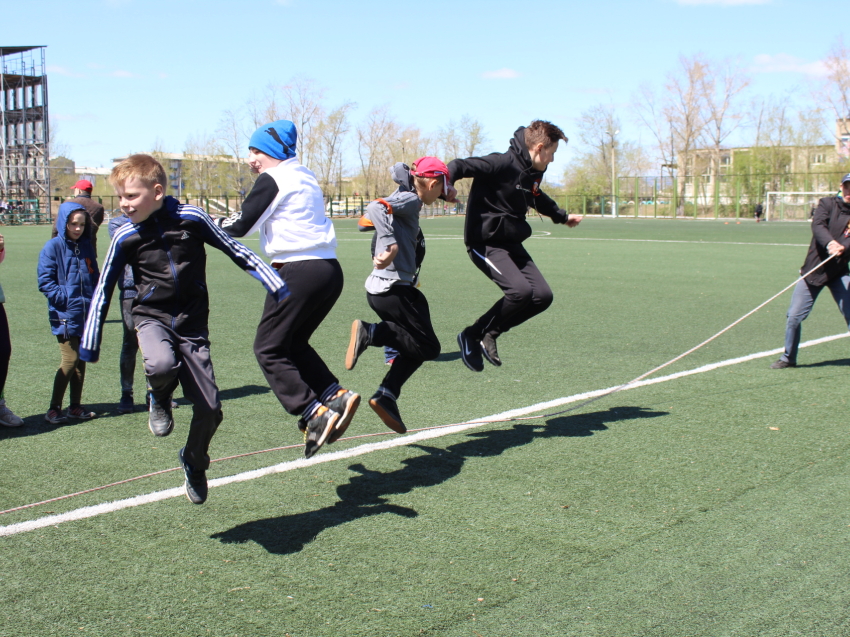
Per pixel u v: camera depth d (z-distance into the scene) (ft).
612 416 17.66
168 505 12.30
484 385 20.90
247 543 10.88
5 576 9.84
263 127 12.41
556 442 15.70
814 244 21.86
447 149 256.32
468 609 9.06
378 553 10.57
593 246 79.97
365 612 8.99
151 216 10.87
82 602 9.20
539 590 9.52
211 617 8.87
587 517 11.81
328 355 24.94
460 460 14.58
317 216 12.28
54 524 11.49
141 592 9.46
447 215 225.76
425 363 23.76
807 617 8.89
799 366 23.02
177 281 10.90
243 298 37.93
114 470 14.07
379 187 250.78
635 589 9.54
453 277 48.67
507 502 12.45
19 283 44.32
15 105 174.19
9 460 14.62
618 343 26.86
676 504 12.32
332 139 222.69
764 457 14.64
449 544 10.87
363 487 13.16
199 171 227.20
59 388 17.16
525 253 17.03
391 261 13.56
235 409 18.31
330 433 11.75
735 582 9.72
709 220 186.29
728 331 29.32
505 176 16.12
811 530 11.29
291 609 9.05
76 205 16.80
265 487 13.14
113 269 10.86
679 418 17.43
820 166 213.05
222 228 11.50
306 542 10.93
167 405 11.37
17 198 169.58
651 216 216.54
